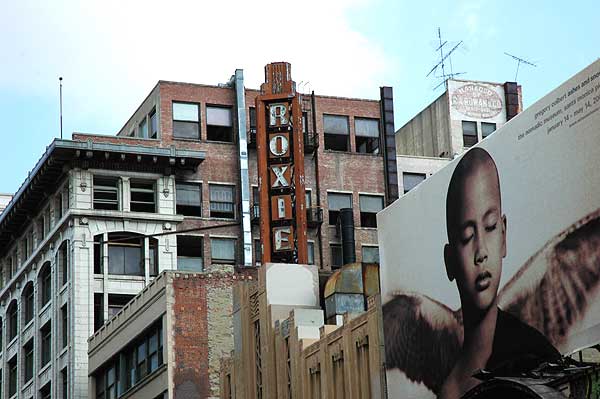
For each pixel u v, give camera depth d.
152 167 84.06
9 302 94.25
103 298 80.75
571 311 33.22
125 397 67.00
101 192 82.75
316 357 46.62
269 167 70.06
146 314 64.56
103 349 70.88
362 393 43.47
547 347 34.09
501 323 36.12
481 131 92.75
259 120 71.19
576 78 33.34
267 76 72.31
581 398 31.67
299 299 51.50
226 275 63.09
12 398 92.56
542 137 34.69
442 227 39.62
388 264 42.81
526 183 35.31
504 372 35.25
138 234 82.50
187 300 62.06
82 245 81.25
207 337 61.75
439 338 39.38
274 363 50.41
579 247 32.97
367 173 90.06
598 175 32.31
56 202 85.44
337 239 88.06
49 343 85.31
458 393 38.12
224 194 86.12
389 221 43.00
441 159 91.81
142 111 90.38
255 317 52.84
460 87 93.38
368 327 43.31
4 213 91.31
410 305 41.19
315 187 88.69
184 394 60.59
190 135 87.00
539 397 31.70
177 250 83.56
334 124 90.69
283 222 68.88
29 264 89.56
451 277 38.91
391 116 91.31
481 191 37.53
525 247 35.22
